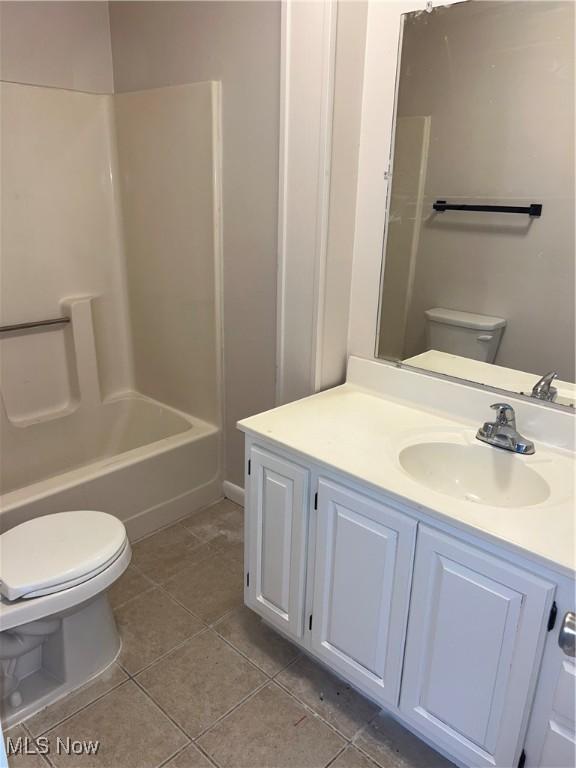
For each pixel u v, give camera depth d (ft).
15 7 7.34
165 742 5.02
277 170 6.64
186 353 8.76
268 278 7.18
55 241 8.53
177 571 7.25
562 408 5.08
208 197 7.56
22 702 5.25
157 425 9.36
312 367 6.66
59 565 5.00
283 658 5.96
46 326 8.70
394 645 4.76
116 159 8.82
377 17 5.57
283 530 5.47
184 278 8.36
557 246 4.88
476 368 5.62
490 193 5.16
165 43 7.52
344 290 6.52
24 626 4.99
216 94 7.06
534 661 3.89
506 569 3.88
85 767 4.78
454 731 4.55
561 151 4.68
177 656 5.94
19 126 7.76
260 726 5.20
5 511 6.36
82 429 9.24
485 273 5.37
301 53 5.73
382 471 4.66
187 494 8.36
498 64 4.86
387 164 5.86
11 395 8.51
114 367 9.75
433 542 4.25
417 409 6.05
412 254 5.88
